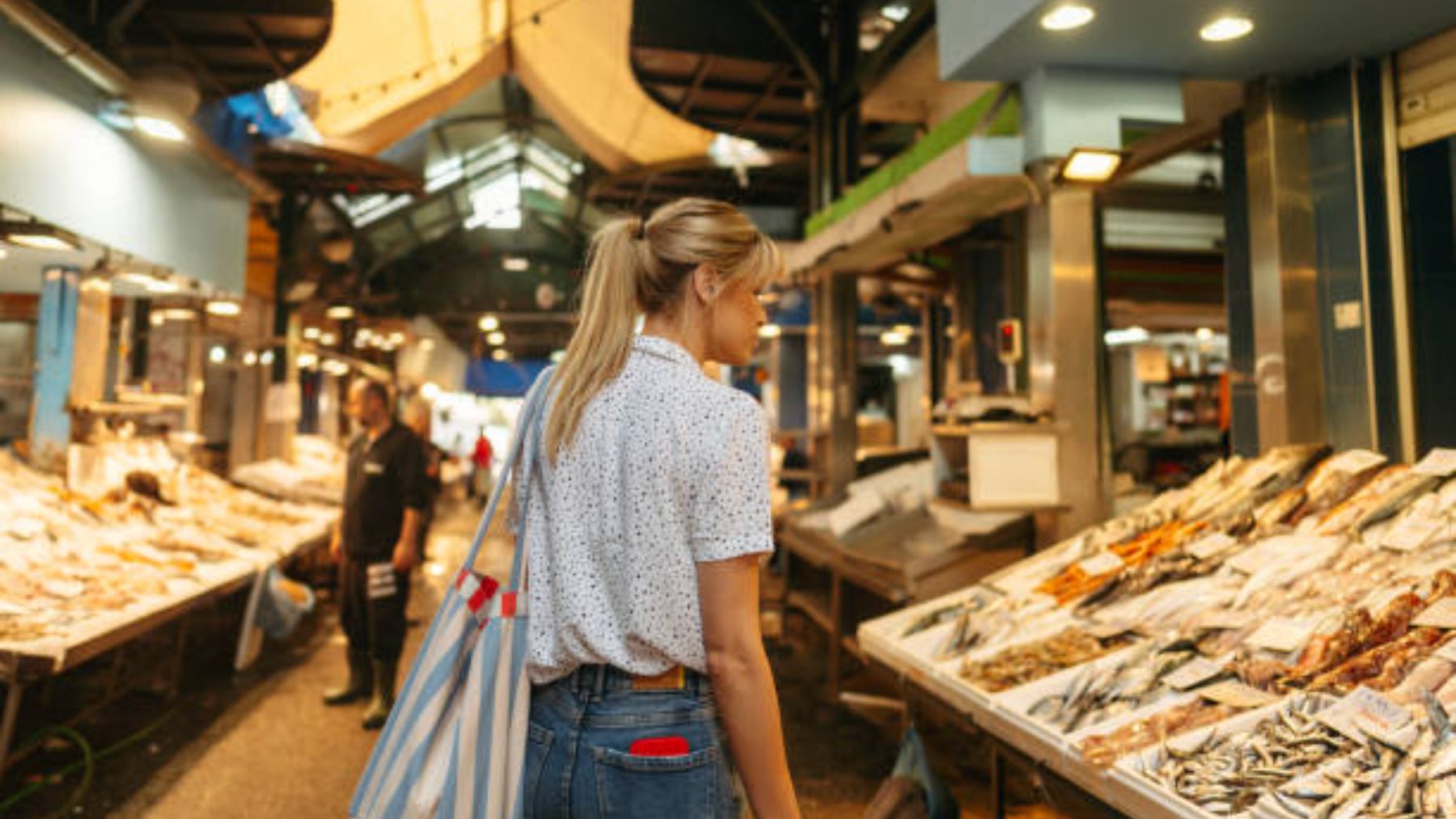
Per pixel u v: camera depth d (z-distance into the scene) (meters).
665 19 7.34
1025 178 3.66
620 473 1.07
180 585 3.98
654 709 1.04
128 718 4.30
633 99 8.04
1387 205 3.34
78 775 3.56
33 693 4.41
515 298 23.86
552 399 1.16
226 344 9.96
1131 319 10.09
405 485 4.30
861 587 5.14
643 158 9.62
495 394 24.58
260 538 5.52
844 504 5.68
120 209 4.84
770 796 1.01
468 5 6.43
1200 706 1.98
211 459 9.67
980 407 4.04
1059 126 3.43
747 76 8.00
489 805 1.04
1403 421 3.27
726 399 1.07
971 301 8.47
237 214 6.54
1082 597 2.82
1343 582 2.20
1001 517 3.96
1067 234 3.85
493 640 1.10
